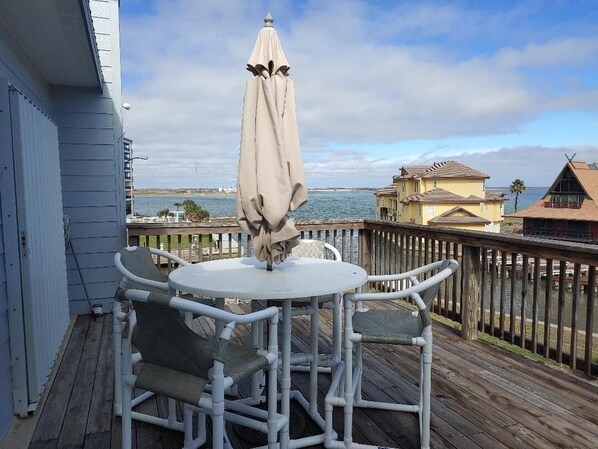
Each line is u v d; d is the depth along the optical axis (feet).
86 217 14.34
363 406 7.81
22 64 10.32
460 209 82.23
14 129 7.33
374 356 10.34
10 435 6.87
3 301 7.16
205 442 6.73
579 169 67.41
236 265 8.07
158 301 4.54
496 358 10.23
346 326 6.43
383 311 8.10
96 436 6.86
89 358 10.21
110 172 14.55
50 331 9.05
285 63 6.95
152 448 6.57
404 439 6.78
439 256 12.95
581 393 8.39
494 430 7.01
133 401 7.89
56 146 10.53
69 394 8.32
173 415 7.10
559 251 9.29
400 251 14.96
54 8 7.91
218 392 4.50
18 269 7.38
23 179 7.45
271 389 5.49
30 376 7.53
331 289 6.09
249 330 12.34
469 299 11.50
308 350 10.61
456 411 7.64
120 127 14.66
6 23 8.59
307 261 8.57
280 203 6.73
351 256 16.37
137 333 5.06
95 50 10.83
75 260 14.21
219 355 4.48
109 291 14.67
